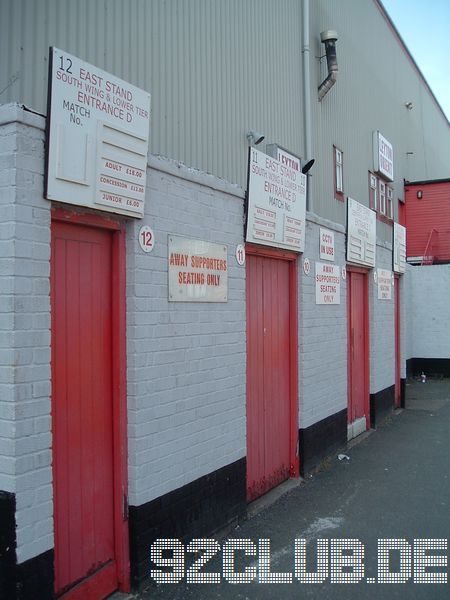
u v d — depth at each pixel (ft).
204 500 15.49
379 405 32.81
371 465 24.09
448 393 45.34
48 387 10.66
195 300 15.28
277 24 35.42
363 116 51.93
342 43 46.70
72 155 11.18
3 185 10.22
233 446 16.97
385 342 34.45
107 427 12.96
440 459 25.05
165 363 14.08
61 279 11.78
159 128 24.11
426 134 80.79
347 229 27.43
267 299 20.45
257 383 19.51
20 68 17.89
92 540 12.45
